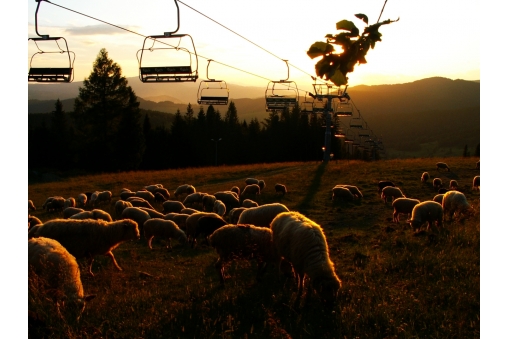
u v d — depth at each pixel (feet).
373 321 24.48
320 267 27.78
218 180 119.75
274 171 131.23
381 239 46.83
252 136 321.73
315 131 318.86
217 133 319.88
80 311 24.71
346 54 9.39
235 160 304.50
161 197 84.58
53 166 241.76
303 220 31.71
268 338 23.82
